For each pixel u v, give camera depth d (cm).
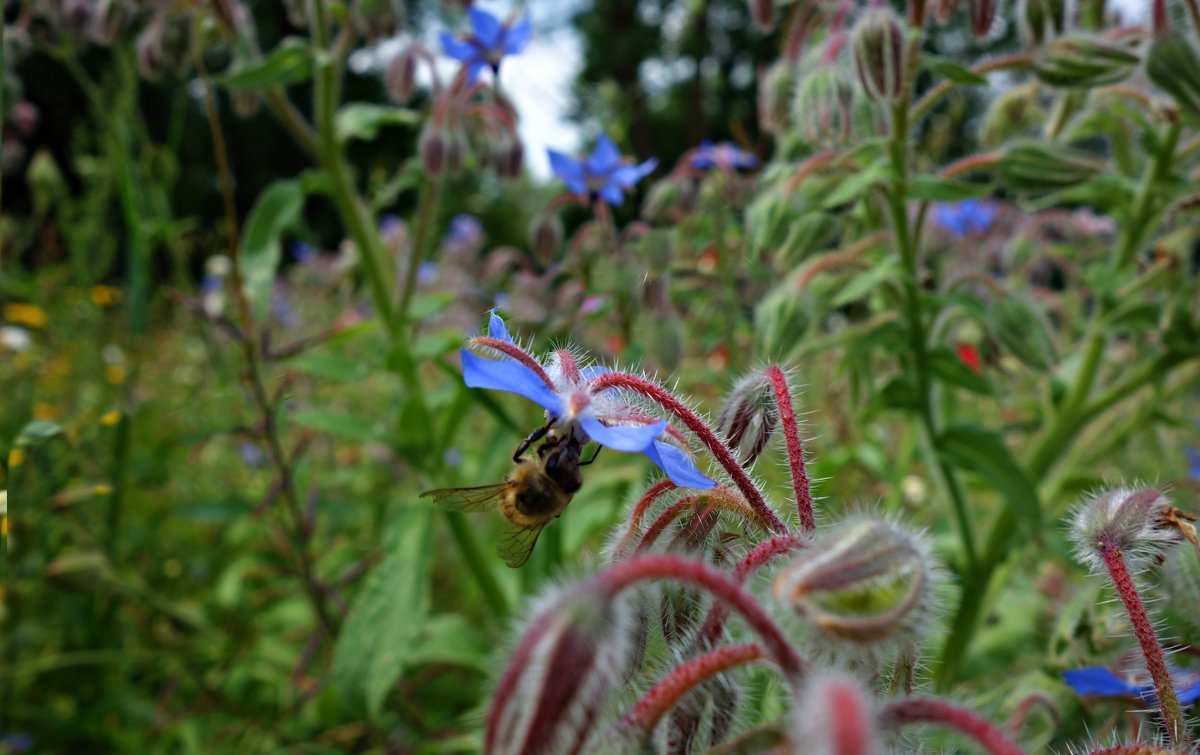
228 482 29
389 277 20
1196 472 20
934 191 14
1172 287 15
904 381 15
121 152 25
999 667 17
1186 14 14
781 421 9
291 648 22
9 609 21
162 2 21
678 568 6
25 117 33
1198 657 10
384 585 17
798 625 7
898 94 14
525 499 10
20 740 19
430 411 18
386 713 20
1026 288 23
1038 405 19
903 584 6
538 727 5
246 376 19
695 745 7
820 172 16
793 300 14
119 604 21
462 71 20
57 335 32
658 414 9
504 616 19
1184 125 15
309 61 19
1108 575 8
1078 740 10
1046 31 15
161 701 20
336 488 27
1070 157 15
